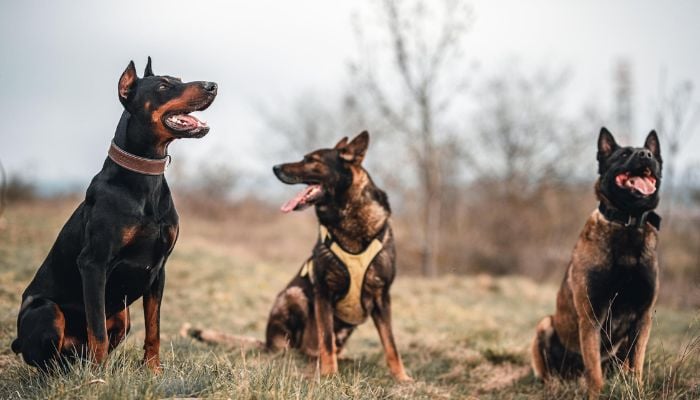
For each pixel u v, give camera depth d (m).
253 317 9.40
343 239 5.82
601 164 5.38
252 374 4.23
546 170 21.33
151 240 4.32
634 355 5.14
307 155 6.01
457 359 6.97
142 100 4.28
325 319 5.90
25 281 9.27
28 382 4.34
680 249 16.80
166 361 4.74
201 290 10.77
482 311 11.47
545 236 20.14
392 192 20.31
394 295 12.27
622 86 24.84
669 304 13.36
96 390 3.68
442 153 20.34
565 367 5.80
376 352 7.25
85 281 4.16
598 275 5.04
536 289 15.02
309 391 4.13
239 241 21.33
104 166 4.36
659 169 5.07
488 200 21.34
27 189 23.61
